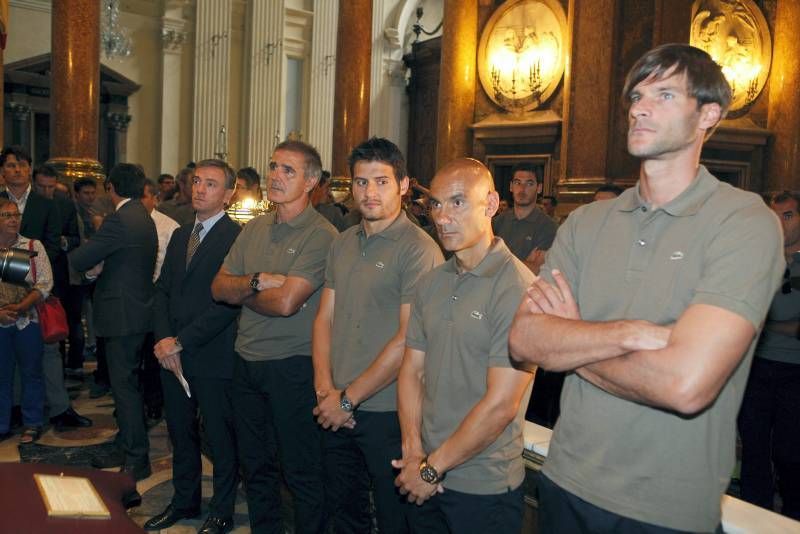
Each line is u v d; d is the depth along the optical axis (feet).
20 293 15.42
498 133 37.09
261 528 10.96
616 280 5.42
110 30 44.68
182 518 12.11
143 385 18.20
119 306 13.41
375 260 9.05
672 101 5.19
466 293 7.33
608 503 5.16
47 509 4.71
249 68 54.03
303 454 10.39
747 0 35.45
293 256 10.36
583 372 5.25
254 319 10.53
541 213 16.87
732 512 6.06
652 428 5.09
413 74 61.98
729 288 4.81
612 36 29.09
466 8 37.68
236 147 54.39
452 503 7.16
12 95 47.75
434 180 7.39
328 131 58.13
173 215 22.61
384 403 8.76
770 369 11.56
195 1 51.78
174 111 51.90
